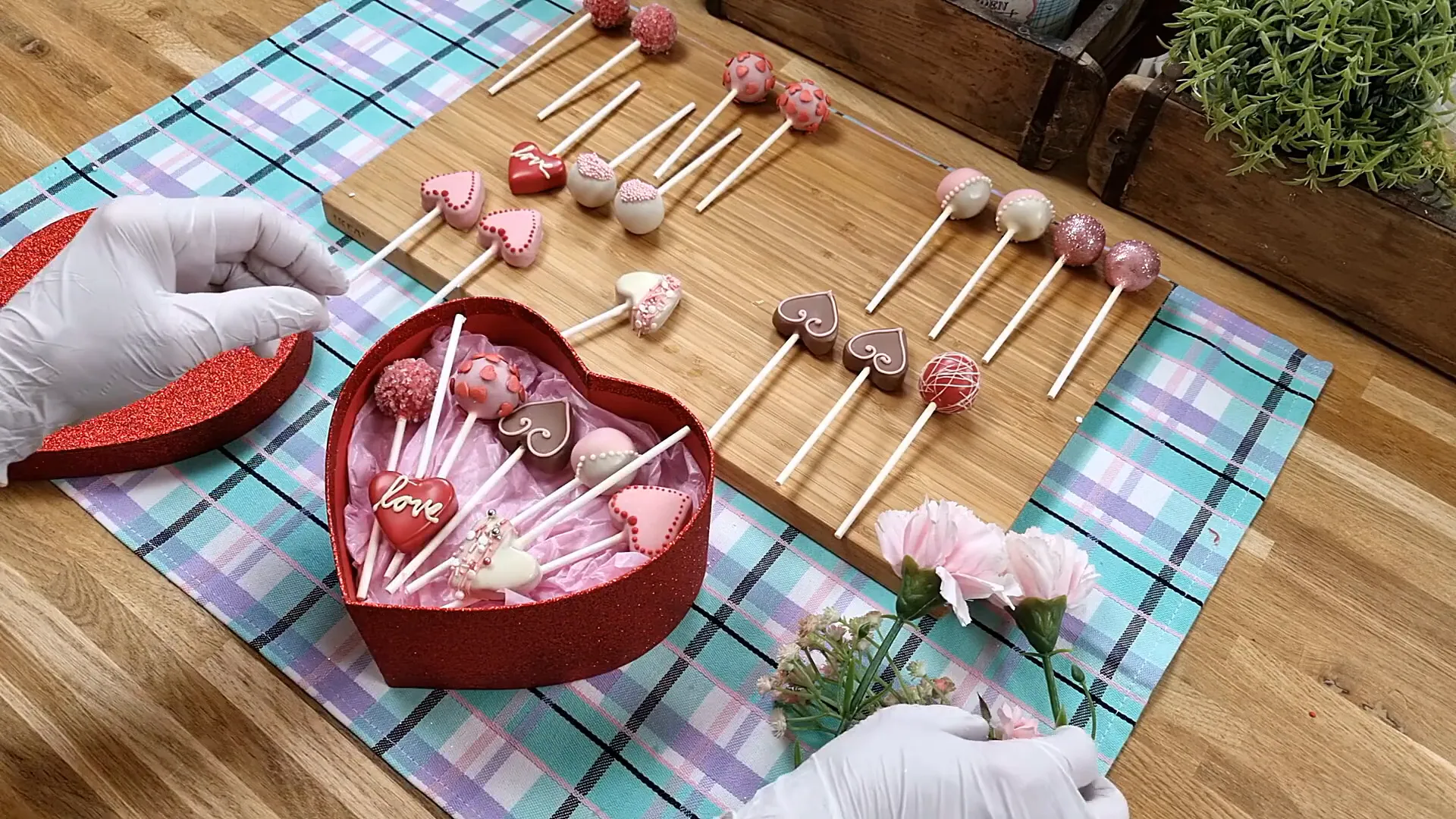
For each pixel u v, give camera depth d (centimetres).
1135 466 132
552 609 97
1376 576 125
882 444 127
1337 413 138
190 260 108
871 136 157
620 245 142
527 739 110
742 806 108
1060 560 96
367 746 109
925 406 130
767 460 125
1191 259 151
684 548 104
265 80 162
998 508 123
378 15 171
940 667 117
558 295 137
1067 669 117
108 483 124
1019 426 129
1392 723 115
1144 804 109
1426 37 117
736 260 142
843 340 135
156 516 122
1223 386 139
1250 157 134
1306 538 128
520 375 122
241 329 105
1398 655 120
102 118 155
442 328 120
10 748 107
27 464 119
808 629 105
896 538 97
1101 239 140
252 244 111
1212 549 126
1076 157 162
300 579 119
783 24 168
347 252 145
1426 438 137
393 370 115
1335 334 146
